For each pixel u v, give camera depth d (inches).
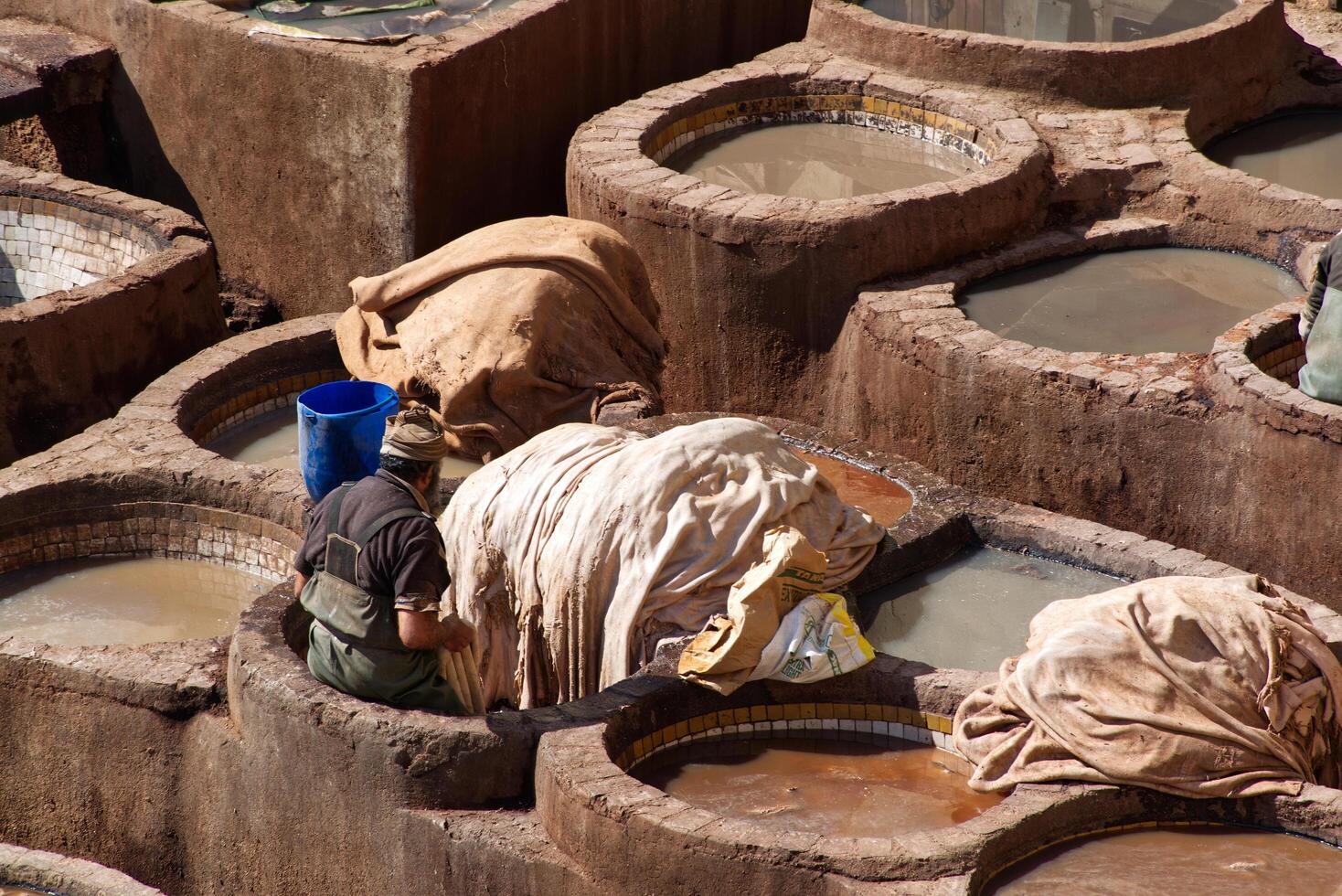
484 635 644.1
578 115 1152.2
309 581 565.9
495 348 813.2
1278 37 1112.8
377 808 564.4
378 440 662.5
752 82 1090.1
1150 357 796.6
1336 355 713.6
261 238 1118.4
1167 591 561.3
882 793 559.5
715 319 927.0
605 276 848.9
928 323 843.4
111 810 650.2
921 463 856.3
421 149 1011.3
